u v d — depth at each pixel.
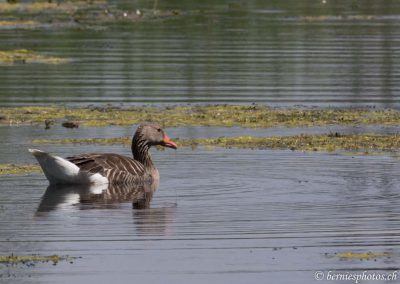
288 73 29.33
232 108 23.86
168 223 14.20
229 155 18.77
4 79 28.14
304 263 12.51
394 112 23.50
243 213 14.72
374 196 15.73
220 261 12.60
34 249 13.05
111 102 24.70
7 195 15.89
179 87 27.02
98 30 39.75
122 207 15.17
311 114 23.19
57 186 16.59
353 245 13.19
